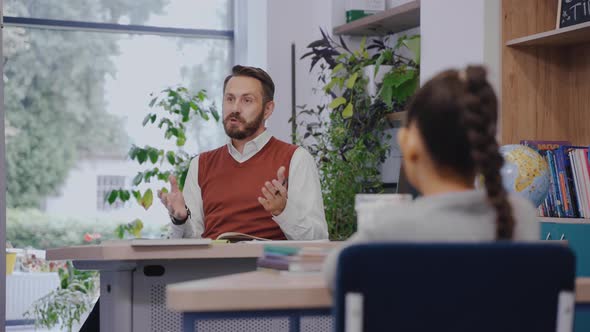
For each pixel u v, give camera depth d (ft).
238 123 10.69
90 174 18.66
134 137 18.89
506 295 4.12
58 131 18.51
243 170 10.73
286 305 4.41
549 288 4.18
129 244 7.54
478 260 4.07
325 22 17.66
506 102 11.99
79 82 18.63
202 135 19.31
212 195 10.76
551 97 12.20
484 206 4.34
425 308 4.04
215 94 19.52
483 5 12.16
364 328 4.01
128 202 18.76
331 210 15.70
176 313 7.91
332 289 4.40
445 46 13.23
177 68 19.26
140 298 7.84
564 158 10.89
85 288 17.66
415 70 15.12
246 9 19.45
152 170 18.45
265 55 18.07
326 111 17.53
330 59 16.34
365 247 4.00
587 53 11.93
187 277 7.95
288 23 18.17
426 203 4.35
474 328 4.10
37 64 18.39
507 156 9.98
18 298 18.24
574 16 11.12
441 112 4.25
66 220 18.51
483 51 12.14
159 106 18.52
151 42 19.11
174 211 9.59
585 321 10.10
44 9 18.39
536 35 11.45
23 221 18.29
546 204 11.11
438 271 4.03
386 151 16.66
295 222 9.71
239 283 4.60
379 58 15.62
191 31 19.31
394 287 4.01
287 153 10.73
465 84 4.29
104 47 18.79
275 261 5.45
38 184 18.37
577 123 12.16
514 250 4.11
